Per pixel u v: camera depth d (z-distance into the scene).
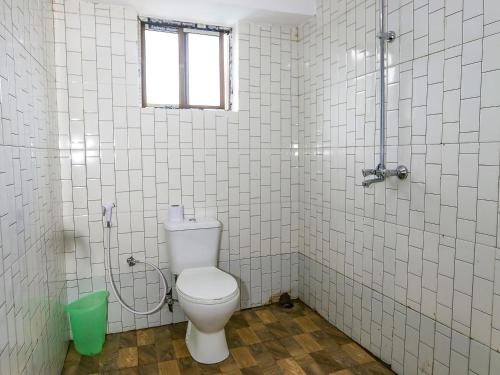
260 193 2.56
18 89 1.26
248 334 2.23
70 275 2.17
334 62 2.19
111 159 2.20
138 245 2.29
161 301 2.30
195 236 2.23
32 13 1.50
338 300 2.26
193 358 1.98
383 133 1.74
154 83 2.40
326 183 2.32
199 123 2.37
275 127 2.56
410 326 1.71
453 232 1.48
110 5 2.14
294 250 2.70
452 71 1.45
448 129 1.48
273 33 2.51
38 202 1.51
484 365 1.38
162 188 2.32
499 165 1.29
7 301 1.07
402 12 1.67
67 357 2.01
